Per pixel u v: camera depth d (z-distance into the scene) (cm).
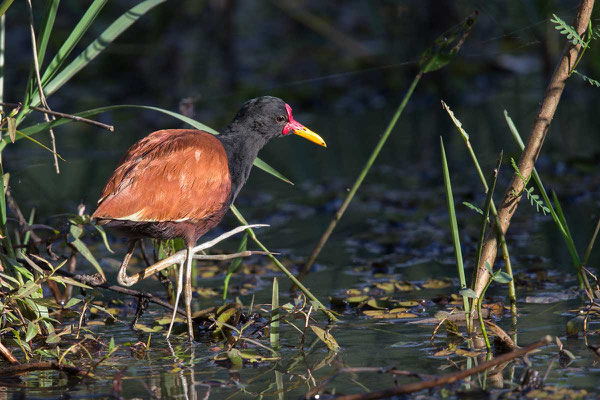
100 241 1311
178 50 2473
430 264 1120
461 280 774
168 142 827
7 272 823
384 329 828
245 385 673
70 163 1852
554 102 786
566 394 616
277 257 1186
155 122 2177
